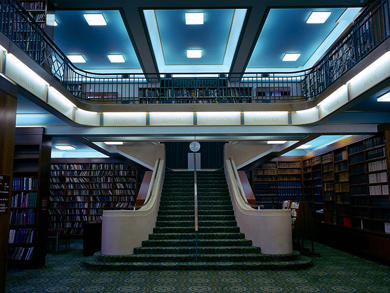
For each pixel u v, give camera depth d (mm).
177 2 6938
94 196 12797
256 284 5566
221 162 14828
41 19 7020
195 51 10797
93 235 8859
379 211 7926
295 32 9281
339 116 7586
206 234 7910
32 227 7250
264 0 6844
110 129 7938
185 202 9492
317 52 10344
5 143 3941
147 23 8344
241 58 9852
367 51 5711
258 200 12852
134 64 11484
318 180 11805
